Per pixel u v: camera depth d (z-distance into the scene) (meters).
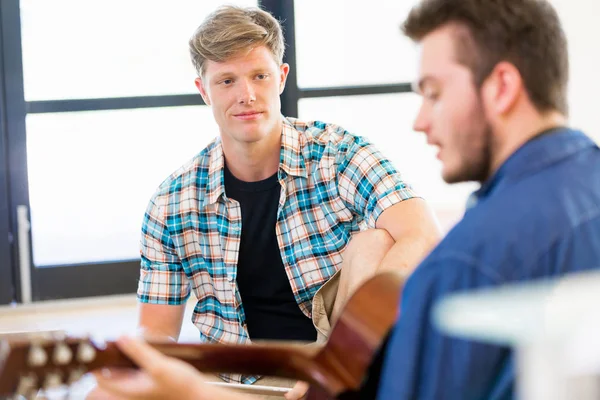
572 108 4.41
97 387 1.20
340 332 1.21
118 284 4.20
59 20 4.05
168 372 1.04
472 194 1.06
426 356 0.93
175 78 4.16
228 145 2.03
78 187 4.14
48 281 4.12
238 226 2.05
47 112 4.07
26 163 4.08
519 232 0.92
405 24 1.06
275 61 2.00
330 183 2.04
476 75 0.99
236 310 2.05
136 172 4.18
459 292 0.92
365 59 4.34
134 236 4.21
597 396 0.47
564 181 0.95
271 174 2.05
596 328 0.46
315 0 4.26
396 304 1.18
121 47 4.11
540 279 0.91
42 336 1.12
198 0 4.14
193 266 2.09
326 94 4.31
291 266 2.05
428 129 1.04
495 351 0.89
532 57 0.99
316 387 1.23
